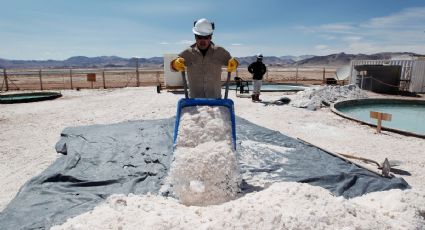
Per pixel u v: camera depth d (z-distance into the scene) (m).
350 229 3.06
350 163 6.14
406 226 3.43
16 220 3.79
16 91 24.72
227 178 4.27
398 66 20.64
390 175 5.52
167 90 21.95
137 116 12.35
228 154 4.35
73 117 12.45
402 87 21.28
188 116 4.75
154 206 3.72
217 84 5.18
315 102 14.42
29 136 9.52
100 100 17.70
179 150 4.46
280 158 6.33
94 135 7.63
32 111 14.19
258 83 15.92
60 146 7.32
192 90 5.18
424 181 5.61
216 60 5.03
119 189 4.83
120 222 3.24
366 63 23.38
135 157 6.12
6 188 5.61
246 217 3.14
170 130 8.00
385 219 3.53
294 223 3.07
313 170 5.70
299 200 3.51
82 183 4.99
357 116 13.57
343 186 5.04
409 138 8.84
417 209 3.79
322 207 3.37
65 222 3.59
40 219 3.80
